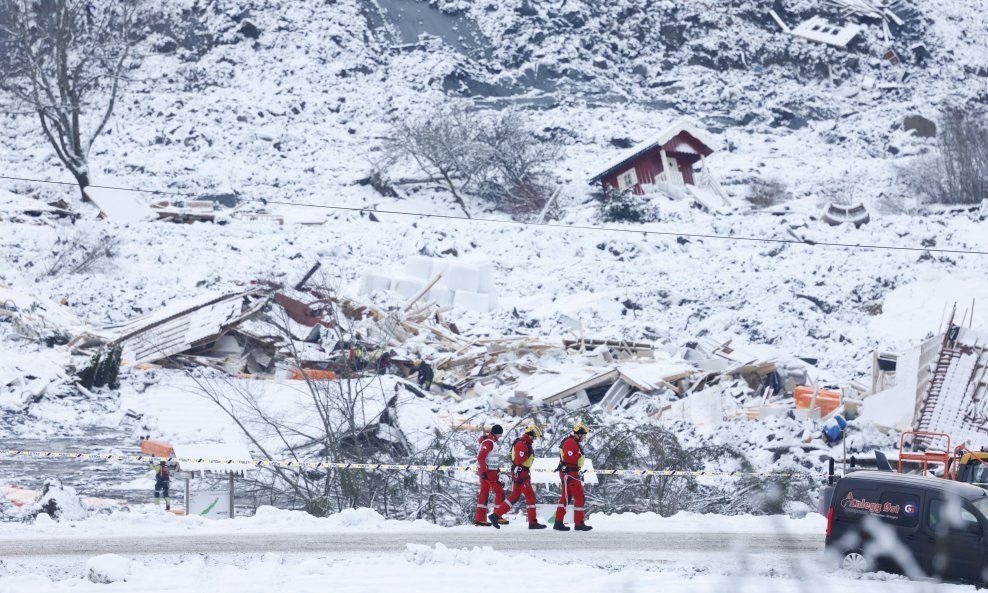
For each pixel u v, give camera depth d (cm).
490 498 3662
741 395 6288
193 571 2239
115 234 10312
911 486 2519
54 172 13062
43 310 7250
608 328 8244
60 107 12175
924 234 11125
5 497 3662
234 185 13188
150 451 3734
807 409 5697
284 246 10556
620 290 9588
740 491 3819
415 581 2198
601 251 11200
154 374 6259
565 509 3061
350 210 12256
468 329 7981
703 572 2442
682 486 3900
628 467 3922
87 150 12412
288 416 4422
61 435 5034
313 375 4972
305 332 6738
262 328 6588
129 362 6556
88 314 7831
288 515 3094
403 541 2770
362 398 4131
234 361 6519
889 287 9556
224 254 10169
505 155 13388
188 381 5872
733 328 8419
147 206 11631
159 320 6900
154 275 9194
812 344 8181
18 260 9019
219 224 11394
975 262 10200
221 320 6619
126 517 2970
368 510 3153
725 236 11444
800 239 11331
